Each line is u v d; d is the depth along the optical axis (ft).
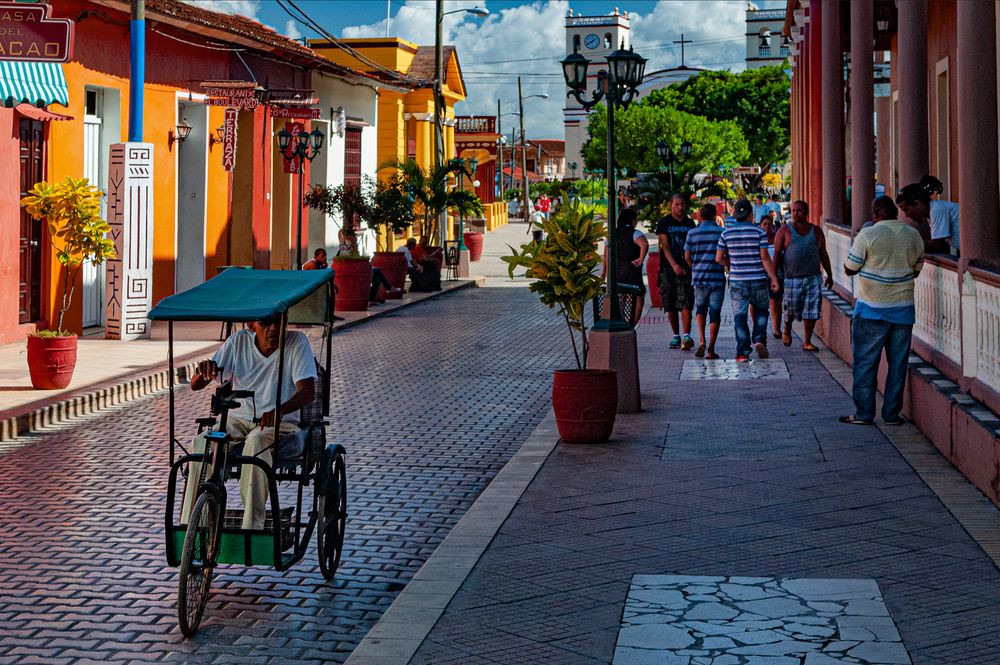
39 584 24.18
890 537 25.12
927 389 34.88
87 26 64.59
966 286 32.45
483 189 230.07
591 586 22.48
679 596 21.74
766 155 311.06
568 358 60.03
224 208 81.92
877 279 36.91
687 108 313.53
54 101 56.95
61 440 39.40
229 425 24.25
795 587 22.03
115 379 48.60
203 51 78.43
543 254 36.76
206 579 21.83
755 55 490.49
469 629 20.38
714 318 54.24
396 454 37.17
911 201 37.40
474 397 48.11
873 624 19.95
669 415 40.40
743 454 33.91
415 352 62.28
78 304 64.85
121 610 22.62
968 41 32.42
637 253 57.36
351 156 112.27
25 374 49.98
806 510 27.53
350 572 25.23
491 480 33.73
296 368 23.84
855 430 36.78
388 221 93.04
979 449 28.78
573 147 495.41
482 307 87.51
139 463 35.83
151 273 63.82
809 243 55.93
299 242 79.92
